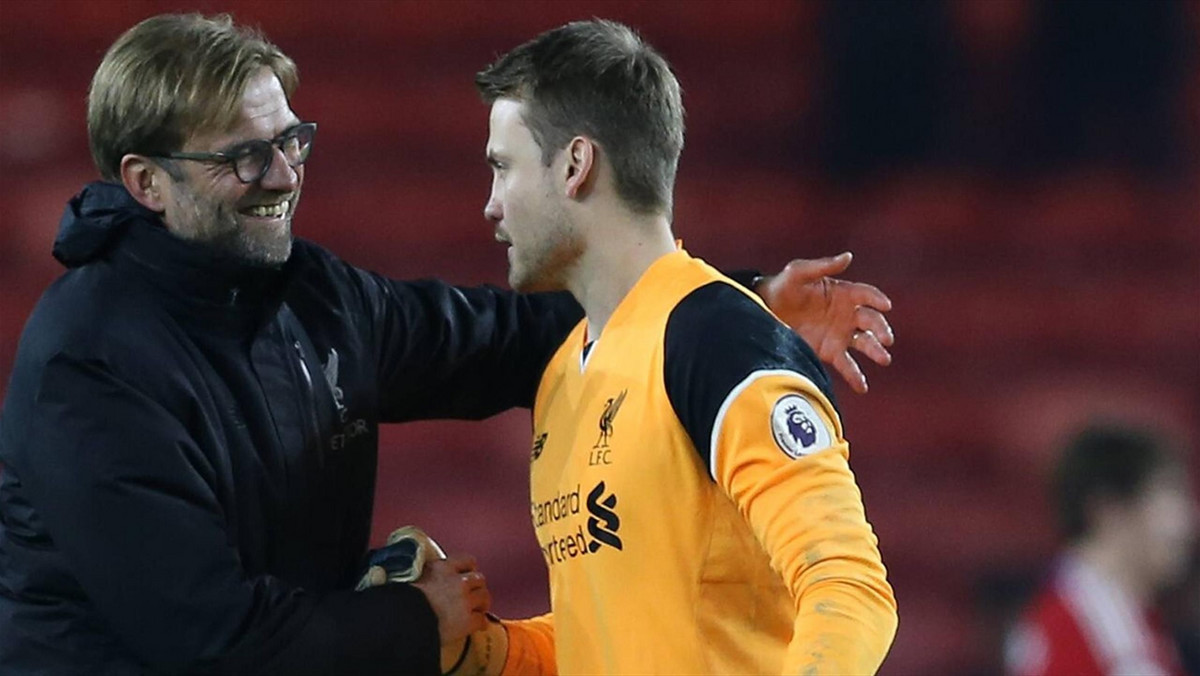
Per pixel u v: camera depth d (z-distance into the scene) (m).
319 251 10.70
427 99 35.84
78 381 9.45
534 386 11.26
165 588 9.36
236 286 9.88
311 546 10.19
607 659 9.30
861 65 33.00
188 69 9.56
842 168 33.62
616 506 9.11
